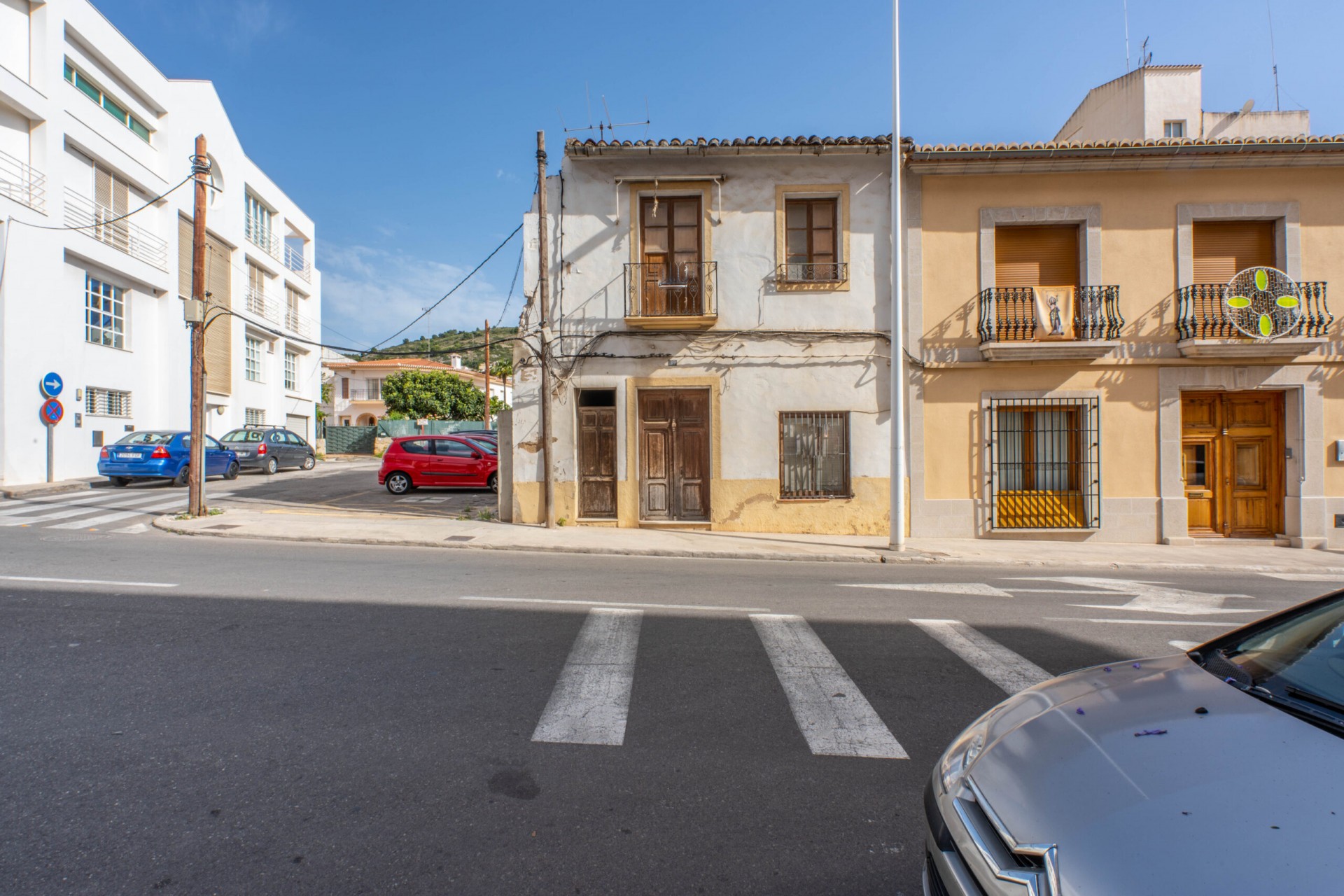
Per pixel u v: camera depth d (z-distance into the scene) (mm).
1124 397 12516
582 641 5395
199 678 4395
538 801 3049
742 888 2494
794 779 3307
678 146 12242
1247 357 12242
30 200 17453
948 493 12672
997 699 4391
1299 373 12352
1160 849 1688
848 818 2973
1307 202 12398
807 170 12641
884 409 12672
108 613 5828
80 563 8062
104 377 20094
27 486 16422
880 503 12641
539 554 10195
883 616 6547
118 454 17281
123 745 3459
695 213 12805
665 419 12875
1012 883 1765
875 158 12609
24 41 17625
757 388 12633
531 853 2666
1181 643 5805
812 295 12672
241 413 28578
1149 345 12453
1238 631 2955
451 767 3324
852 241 12656
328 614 6004
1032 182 12586
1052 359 12344
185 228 24062
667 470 12867
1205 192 12453
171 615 5836
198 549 9430
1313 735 2102
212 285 26219
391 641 5254
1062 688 2701
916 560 10352
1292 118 21516
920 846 2781
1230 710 2293
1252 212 12406
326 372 57000
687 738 3719
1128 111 22125
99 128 19984
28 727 3633
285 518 12625
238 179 28109
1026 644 5684
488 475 17656
